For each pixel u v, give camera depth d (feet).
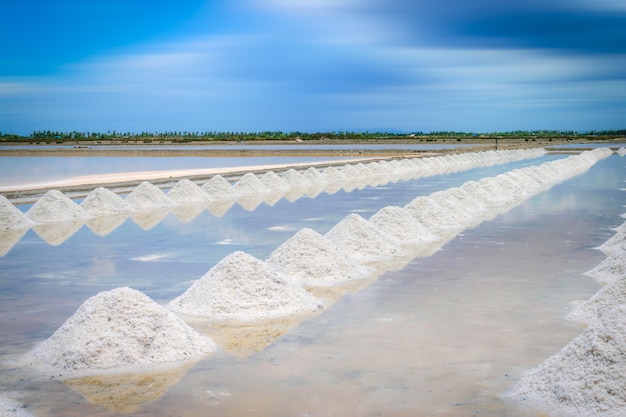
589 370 14.46
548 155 147.95
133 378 16.71
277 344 19.17
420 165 107.76
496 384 15.79
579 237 37.63
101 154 175.32
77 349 17.81
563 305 22.91
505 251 33.58
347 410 14.40
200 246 36.11
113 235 40.55
